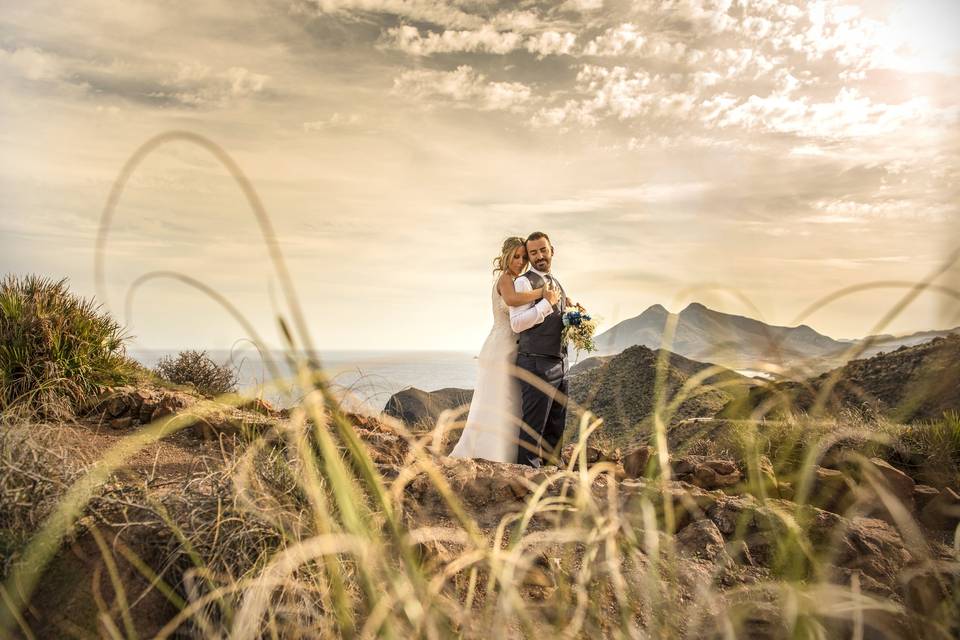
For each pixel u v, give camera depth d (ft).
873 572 9.42
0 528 8.05
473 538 5.02
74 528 8.23
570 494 11.21
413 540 5.19
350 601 7.02
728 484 12.31
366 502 8.21
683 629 6.32
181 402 15.10
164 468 11.09
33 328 16.02
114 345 17.98
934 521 11.69
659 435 5.24
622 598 5.41
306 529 7.70
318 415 4.12
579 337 18.45
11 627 7.23
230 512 8.20
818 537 10.07
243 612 6.14
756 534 9.97
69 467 9.32
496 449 18.37
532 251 18.79
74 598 7.62
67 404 14.99
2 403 14.11
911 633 7.15
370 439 13.01
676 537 10.27
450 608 5.27
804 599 5.61
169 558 7.70
